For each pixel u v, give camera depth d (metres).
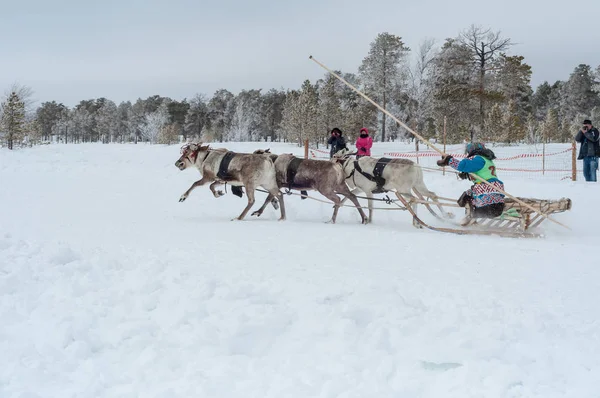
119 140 94.31
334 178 10.39
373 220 10.93
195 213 11.35
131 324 4.29
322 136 43.88
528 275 6.09
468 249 7.67
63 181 15.89
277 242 7.84
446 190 13.84
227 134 67.50
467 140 39.16
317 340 4.06
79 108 103.00
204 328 4.18
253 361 3.71
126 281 5.42
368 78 49.59
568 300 5.10
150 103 90.88
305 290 5.09
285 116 46.03
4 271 5.73
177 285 5.26
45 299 4.95
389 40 48.84
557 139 45.28
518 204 9.15
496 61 46.66
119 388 3.37
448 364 3.67
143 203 12.47
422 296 5.08
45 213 10.45
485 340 3.95
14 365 3.64
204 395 3.24
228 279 5.45
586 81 67.69
